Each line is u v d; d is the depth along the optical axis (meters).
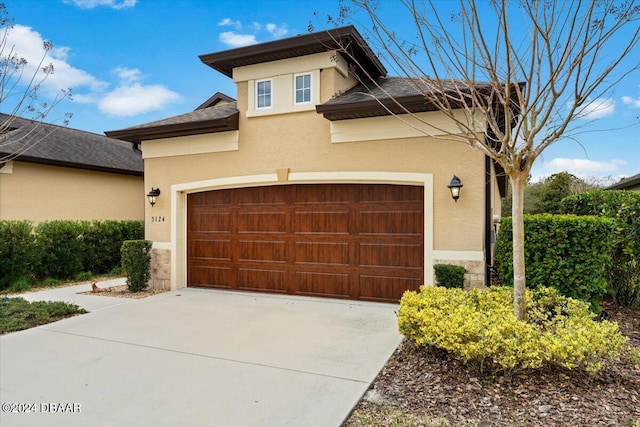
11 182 12.52
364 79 10.06
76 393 4.32
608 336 4.34
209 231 10.28
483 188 7.57
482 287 7.57
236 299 8.97
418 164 8.02
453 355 4.82
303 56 9.03
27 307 7.67
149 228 10.67
